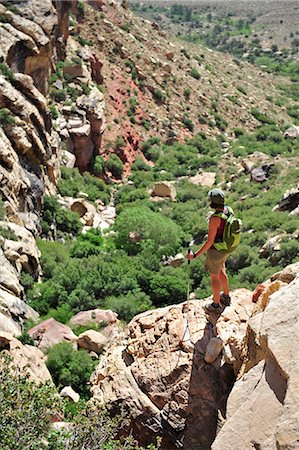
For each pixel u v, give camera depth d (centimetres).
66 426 937
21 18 4253
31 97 3838
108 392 956
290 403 612
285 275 891
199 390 870
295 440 569
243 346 856
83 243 3459
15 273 2495
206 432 845
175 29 19788
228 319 938
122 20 8419
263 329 732
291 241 2917
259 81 10800
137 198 4897
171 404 880
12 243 2608
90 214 4144
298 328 696
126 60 7512
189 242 3628
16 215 2959
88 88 5712
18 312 2145
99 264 2906
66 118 5197
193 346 913
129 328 1055
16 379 941
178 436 859
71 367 1706
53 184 4119
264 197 4169
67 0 5900
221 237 880
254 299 978
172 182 5528
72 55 6309
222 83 9231
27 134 3497
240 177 5044
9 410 842
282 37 18688
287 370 662
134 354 989
